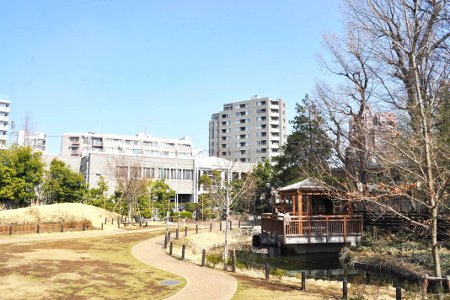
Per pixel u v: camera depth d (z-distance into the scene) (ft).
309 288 42.73
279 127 318.24
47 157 190.60
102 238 79.25
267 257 74.18
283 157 119.03
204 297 35.27
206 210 140.05
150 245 71.20
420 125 41.01
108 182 154.40
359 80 72.84
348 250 67.77
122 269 46.98
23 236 79.10
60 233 86.63
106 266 48.37
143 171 170.40
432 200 38.91
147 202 136.56
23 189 109.19
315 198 86.33
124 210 134.21
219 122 336.90
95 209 114.11
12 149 115.34
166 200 149.18
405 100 46.73
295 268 62.90
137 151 290.35
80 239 76.13
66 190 123.95
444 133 43.73
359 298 37.96
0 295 33.42
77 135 296.30
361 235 73.26
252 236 91.97
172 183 186.91
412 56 40.16
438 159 40.50
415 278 50.19
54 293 34.73
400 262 56.85
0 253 55.52
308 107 97.50
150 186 144.25
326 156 92.38
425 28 44.73
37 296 33.60
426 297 38.32
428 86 44.42
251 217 143.23
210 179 144.87
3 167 106.63
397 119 47.44
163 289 37.86
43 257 52.75
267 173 139.64
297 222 71.51
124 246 68.49
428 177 38.88
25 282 38.22
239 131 325.83
